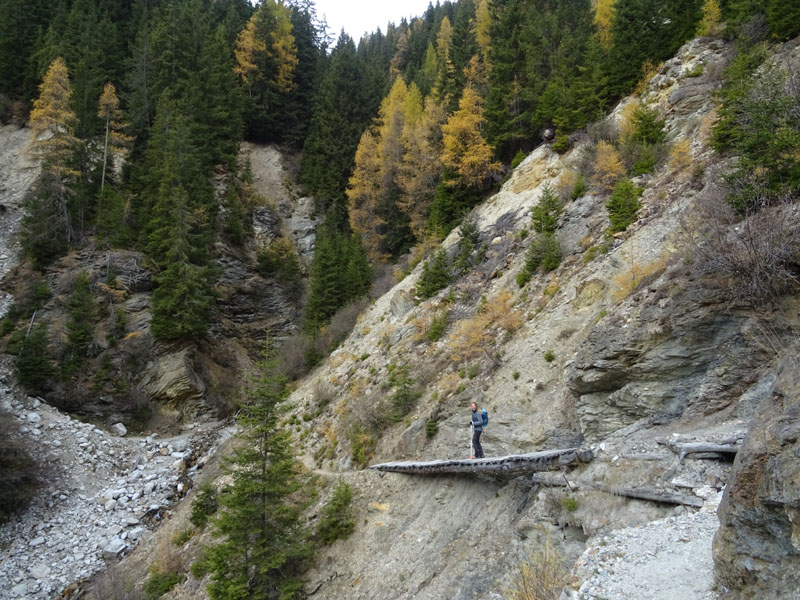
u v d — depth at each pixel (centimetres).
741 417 912
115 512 2206
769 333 946
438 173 3509
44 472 2266
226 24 5678
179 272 3050
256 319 3781
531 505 1048
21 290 3072
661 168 1823
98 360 2873
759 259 942
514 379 1476
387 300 2791
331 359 2733
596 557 763
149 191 3472
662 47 2509
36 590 1831
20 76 4462
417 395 1783
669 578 653
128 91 4588
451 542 1173
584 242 1803
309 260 4419
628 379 1099
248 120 5159
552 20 3628
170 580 1684
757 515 553
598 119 2412
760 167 1117
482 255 2331
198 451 2670
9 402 2559
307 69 5812
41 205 3300
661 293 1124
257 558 1333
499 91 2948
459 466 1235
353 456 1755
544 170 2477
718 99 1747
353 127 5081
